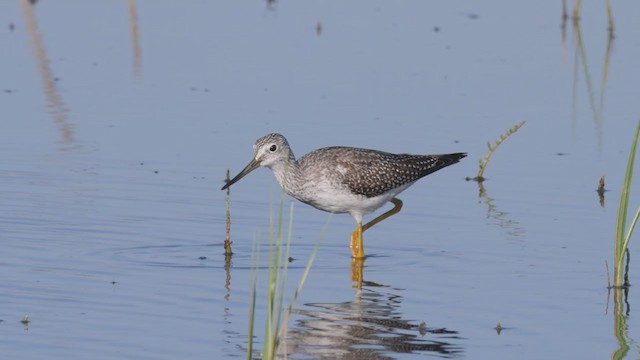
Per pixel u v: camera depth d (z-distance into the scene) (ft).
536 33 82.38
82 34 81.41
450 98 68.33
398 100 67.82
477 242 47.96
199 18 85.61
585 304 40.55
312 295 41.75
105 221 49.78
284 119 64.13
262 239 48.34
